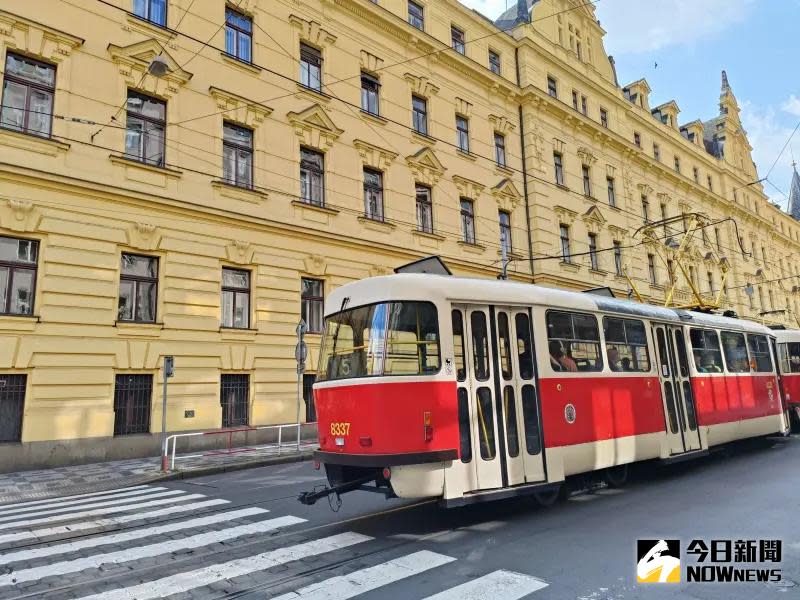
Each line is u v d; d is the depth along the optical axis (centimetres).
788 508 718
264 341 1591
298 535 661
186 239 1473
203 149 1546
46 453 1211
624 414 895
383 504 817
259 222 1611
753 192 4753
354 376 684
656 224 2167
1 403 1193
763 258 4656
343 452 673
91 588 507
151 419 1377
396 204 2014
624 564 528
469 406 690
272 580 513
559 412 783
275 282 1638
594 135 2998
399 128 2072
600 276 2864
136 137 1444
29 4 1302
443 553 573
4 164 1208
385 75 2070
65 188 1291
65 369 1253
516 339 766
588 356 866
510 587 473
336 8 1942
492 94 2514
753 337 1391
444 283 716
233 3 1673
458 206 2245
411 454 625
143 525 732
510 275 2412
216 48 1603
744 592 461
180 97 1518
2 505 915
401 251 1972
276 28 1766
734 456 1223
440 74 2289
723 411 1164
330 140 1841
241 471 1211
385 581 498
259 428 1549
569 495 825
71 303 1274
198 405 1442
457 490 650
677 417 1024
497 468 695
